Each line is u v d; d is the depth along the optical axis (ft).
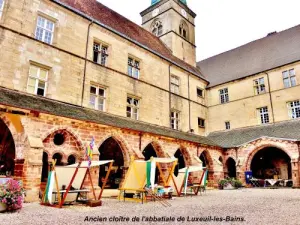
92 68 53.57
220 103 85.92
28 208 26.91
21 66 42.50
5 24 41.91
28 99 39.17
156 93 67.51
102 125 42.55
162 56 71.31
